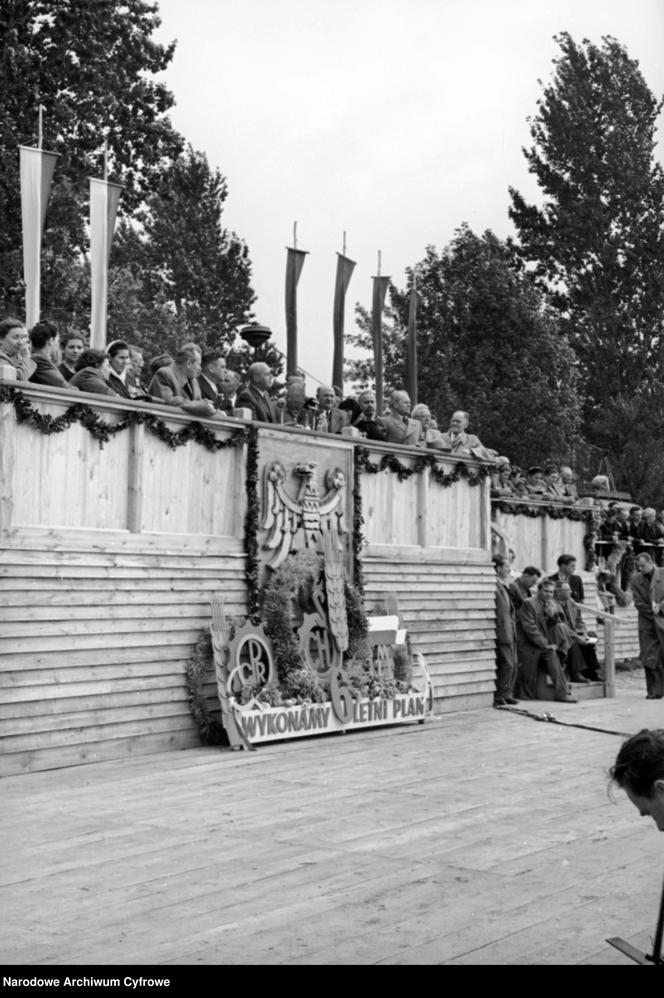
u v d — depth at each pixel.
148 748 11.89
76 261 35.75
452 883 7.09
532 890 6.94
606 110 52.91
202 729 12.47
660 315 52.38
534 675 17.89
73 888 6.86
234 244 70.38
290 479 13.95
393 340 44.28
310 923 6.21
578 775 11.10
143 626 11.85
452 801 9.73
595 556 22.16
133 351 13.92
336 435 14.64
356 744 12.94
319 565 13.95
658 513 26.34
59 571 11.03
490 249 44.66
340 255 20.53
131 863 7.47
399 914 6.40
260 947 5.79
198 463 12.83
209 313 68.06
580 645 19.23
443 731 14.18
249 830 8.50
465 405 41.56
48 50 32.66
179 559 12.34
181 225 68.44
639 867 7.54
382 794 10.00
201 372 13.96
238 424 13.28
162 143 36.22
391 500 15.75
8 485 10.67
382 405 22.06
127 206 36.28
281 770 11.11
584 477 48.19
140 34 35.38
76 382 11.88
